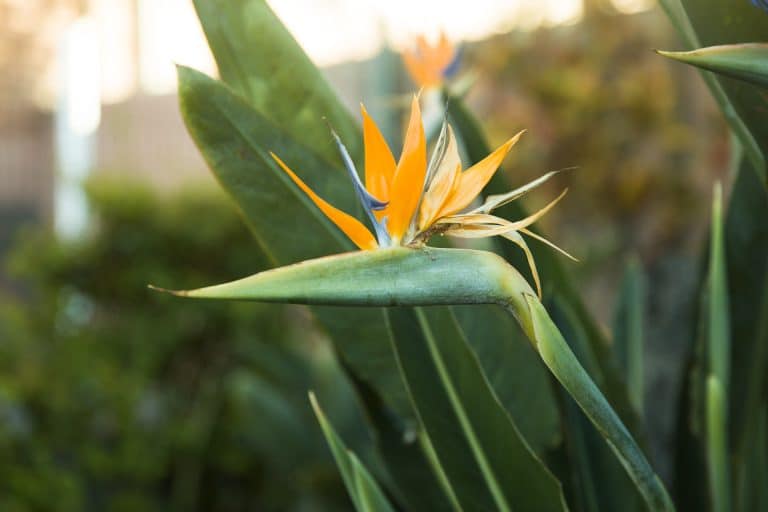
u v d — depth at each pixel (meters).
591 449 0.90
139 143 4.23
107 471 2.54
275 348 2.55
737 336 0.90
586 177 2.90
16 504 2.27
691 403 0.95
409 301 0.67
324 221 0.86
